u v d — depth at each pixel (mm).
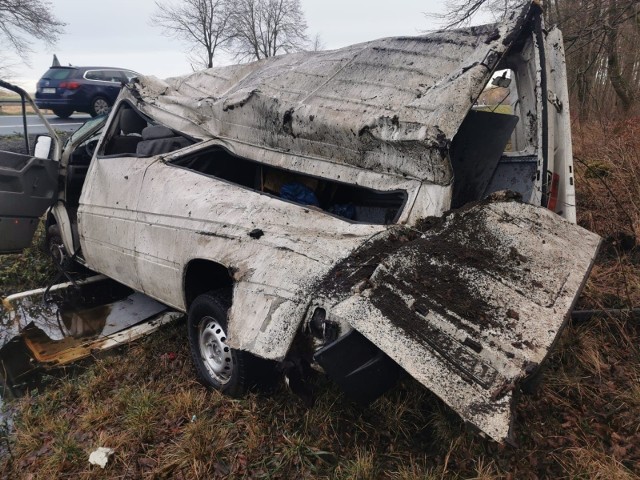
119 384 3367
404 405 2797
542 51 2920
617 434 2650
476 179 3406
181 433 2812
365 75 3209
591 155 6367
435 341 2039
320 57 3691
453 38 3064
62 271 4949
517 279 2326
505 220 2619
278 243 2764
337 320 2260
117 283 5168
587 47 8945
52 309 4676
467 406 1871
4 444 2941
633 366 3143
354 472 2385
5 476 2664
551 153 2994
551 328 2121
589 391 2941
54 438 2893
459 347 2012
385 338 2072
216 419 2887
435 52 3064
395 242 2533
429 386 1938
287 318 2441
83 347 3918
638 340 3375
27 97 4773
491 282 2283
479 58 2799
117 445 2742
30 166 4629
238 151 3646
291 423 2787
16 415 3188
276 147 3438
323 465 2516
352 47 3570
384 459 2521
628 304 3590
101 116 5148
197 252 3152
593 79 9617
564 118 3057
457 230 2504
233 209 3143
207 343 3217
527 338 2049
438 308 2133
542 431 2678
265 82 3633
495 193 2803
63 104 14961
